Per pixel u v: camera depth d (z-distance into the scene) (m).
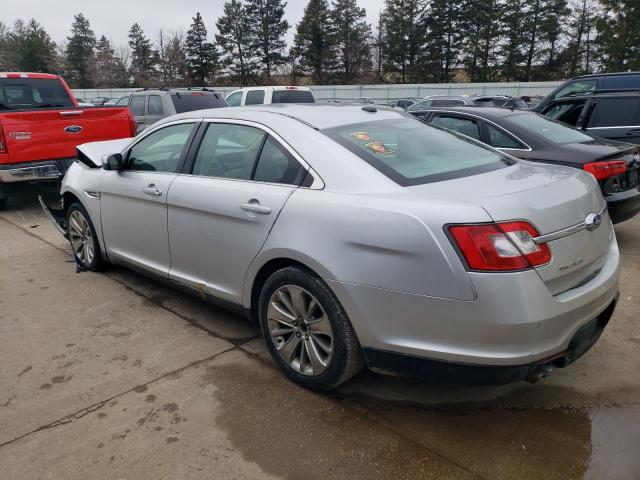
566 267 2.52
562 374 3.29
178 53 65.31
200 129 3.83
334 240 2.75
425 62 57.00
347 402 3.01
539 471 2.46
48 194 9.23
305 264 2.88
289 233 2.96
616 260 2.95
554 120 6.29
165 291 4.69
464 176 2.93
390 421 2.84
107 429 2.80
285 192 3.06
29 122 7.02
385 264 2.57
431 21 55.97
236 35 64.50
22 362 3.49
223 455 2.59
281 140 3.23
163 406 2.99
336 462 2.54
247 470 2.49
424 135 3.49
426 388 3.15
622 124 7.32
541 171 3.10
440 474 2.45
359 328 2.72
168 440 2.71
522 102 22.36
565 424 2.80
